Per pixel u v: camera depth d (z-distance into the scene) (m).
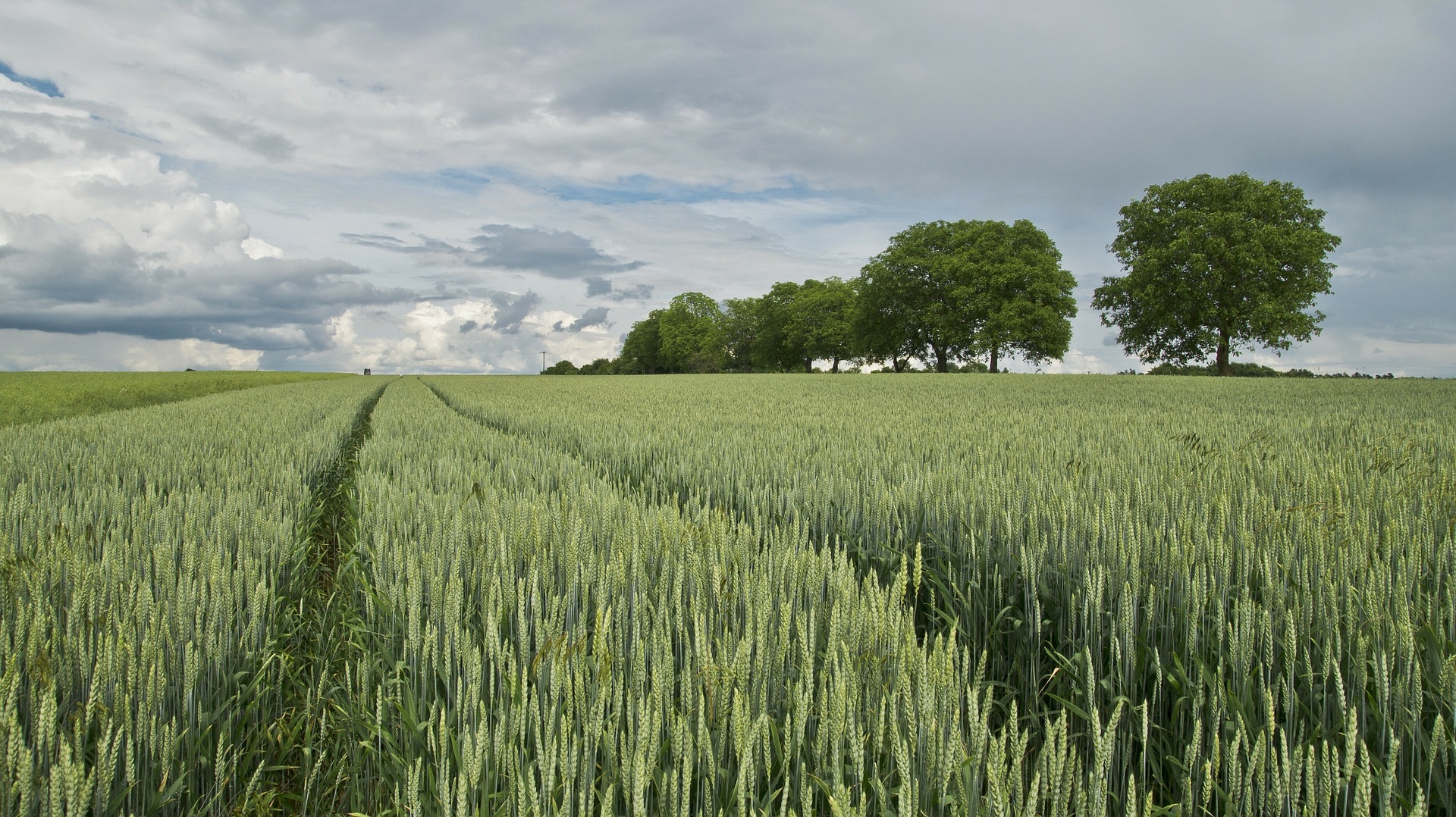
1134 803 1.28
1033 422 9.77
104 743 1.60
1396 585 2.34
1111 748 1.31
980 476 4.41
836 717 1.45
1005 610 2.74
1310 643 2.20
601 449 7.47
